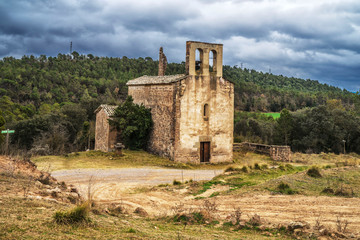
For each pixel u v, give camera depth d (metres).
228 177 21.16
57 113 54.22
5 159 15.84
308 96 106.31
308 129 54.12
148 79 35.31
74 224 8.76
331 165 25.02
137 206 15.54
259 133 62.03
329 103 76.44
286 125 54.94
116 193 18.22
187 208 14.16
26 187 12.27
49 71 100.94
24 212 9.04
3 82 81.50
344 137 52.62
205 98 30.84
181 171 25.84
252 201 14.77
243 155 36.00
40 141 43.22
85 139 49.09
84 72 108.50
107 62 128.12
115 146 30.42
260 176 21.61
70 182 20.61
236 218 11.77
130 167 26.61
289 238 9.94
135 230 9.36
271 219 12.04
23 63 112.31
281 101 99.75
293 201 14.26
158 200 16.58
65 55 128.12
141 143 33.69
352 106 89.62
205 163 30.58
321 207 13.12
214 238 9.66
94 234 8.23
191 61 30.09
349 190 15.59
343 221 11.35
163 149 31.22
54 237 7.50
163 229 10.55
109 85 96.00
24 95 77.62
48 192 12.19
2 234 7.18
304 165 30.44
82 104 61.19
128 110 33.12
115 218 11.02
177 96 29.48
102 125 34.84
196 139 30.44
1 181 12.52
